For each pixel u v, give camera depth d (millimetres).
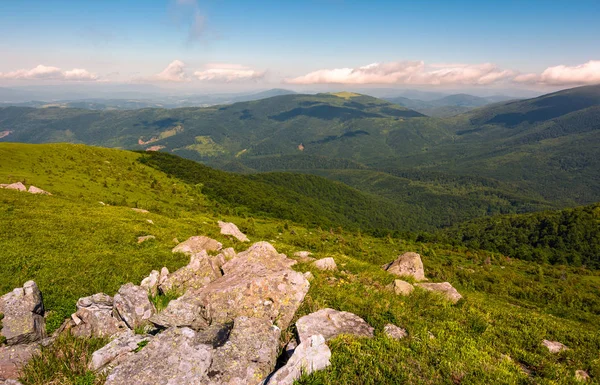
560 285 48938
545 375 11070
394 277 23000
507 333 14430
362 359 9633
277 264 16266
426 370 9672
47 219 28875
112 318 11656
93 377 8531
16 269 17172
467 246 98000
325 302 14562
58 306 13172
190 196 102188
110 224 30984
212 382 8016
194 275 14977
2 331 9812
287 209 127188
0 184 45094
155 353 8625
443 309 16125
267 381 8125
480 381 9445
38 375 8680
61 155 86812
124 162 112250
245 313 11781
